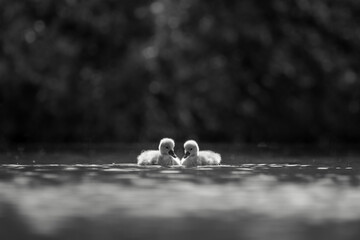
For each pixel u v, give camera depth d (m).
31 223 10.31
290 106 39.12
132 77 36.41
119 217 10.84
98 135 36.66
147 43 36.91
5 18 37.09
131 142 36.47
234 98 38.00
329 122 39.56
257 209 11.70
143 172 17.47
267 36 38.72
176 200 12.65
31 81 36.41
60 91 36.41
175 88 36.69
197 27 37.72
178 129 36.88
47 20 37.50
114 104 36.50
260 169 18.44
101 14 37.69
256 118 38.59
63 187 14.39
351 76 39.50
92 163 20.58
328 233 9.59
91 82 36.78
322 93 39.53
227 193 13.52
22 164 20.20
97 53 37.72
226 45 38.31
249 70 38.91
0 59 36.44
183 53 36.84
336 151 29.22
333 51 40.09
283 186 14.65
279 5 39.44
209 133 37.75
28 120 37.06
